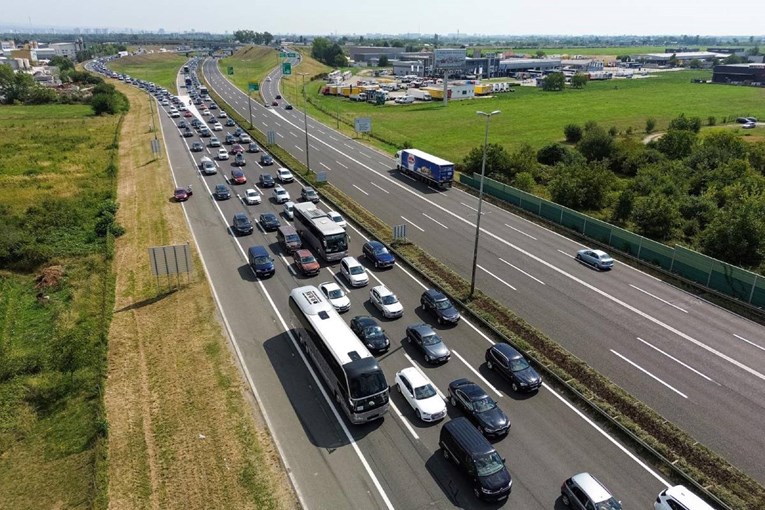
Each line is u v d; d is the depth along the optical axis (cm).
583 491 2159
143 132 10494
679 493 2183
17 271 4631
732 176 6362
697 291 4284
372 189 6975
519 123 12181
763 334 3659
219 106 13900
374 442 2614
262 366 3209
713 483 2353
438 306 3756
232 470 2416
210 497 2273
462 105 15150
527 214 6059
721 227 4778
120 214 5897
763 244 4600
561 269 4656
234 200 6406
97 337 3431
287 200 6294
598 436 2666
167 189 6781
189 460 2473
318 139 10150
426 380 2892
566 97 16900
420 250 4966
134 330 3578
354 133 10856
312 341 3122
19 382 3075
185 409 2816
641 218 5459
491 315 3788
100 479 2342
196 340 3456
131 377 3081
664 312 3938
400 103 15525
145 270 4512
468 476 2342
